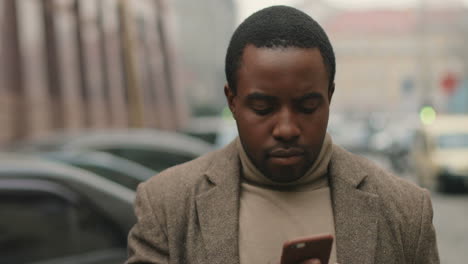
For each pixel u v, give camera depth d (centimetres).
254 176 137
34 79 1454
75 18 1702
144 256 138
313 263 122
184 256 137
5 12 1376
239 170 141
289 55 120
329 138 138
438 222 1056
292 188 137
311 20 125
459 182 1409
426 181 1512
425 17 3100
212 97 6094
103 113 1802
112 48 1898
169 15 2328
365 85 8225
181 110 2364
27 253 253
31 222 257
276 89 121
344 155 142
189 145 580
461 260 760
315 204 136
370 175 139
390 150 2016
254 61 122
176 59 2375
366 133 2945
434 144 1484
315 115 124
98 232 269
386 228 134
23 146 523
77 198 268
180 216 138
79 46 1712
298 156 125
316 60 122
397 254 133
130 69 1462
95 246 267
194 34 6106
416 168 1608
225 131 1197
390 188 138
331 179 139
